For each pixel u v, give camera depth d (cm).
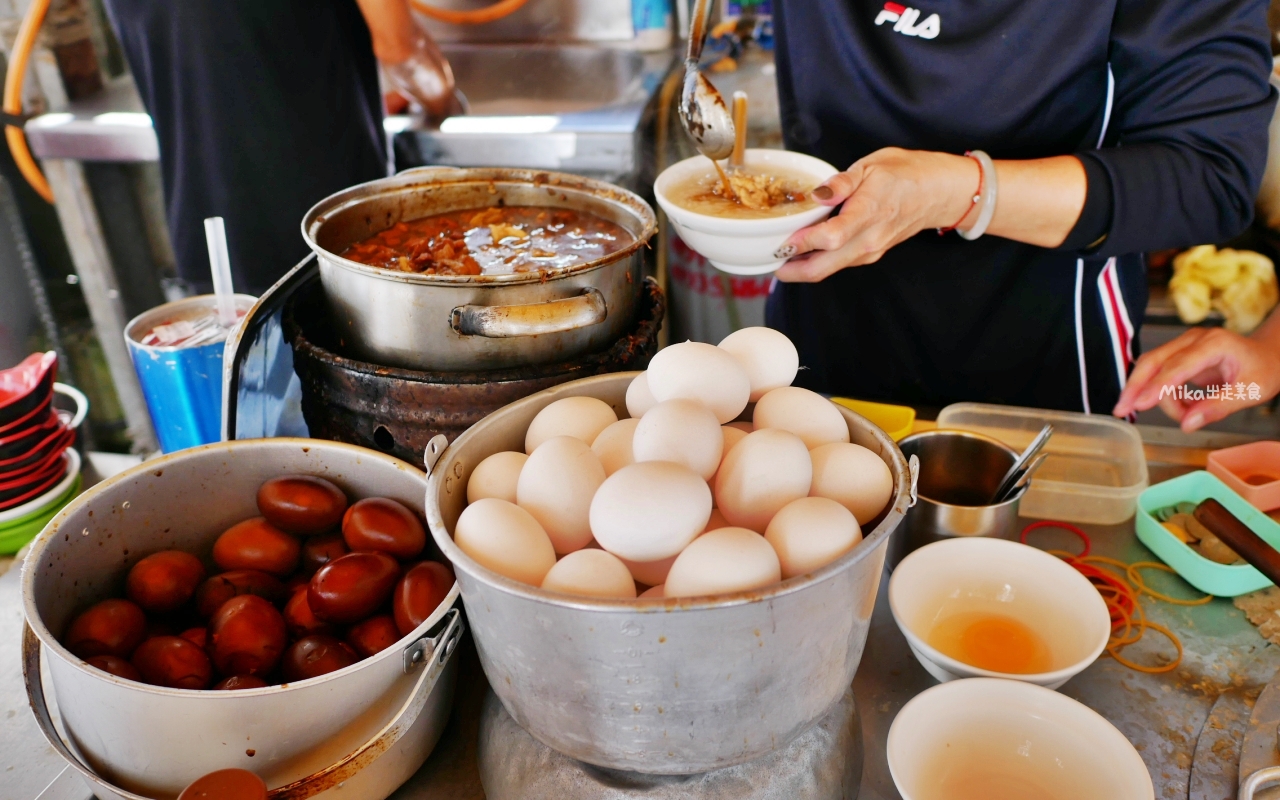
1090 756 64
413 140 206
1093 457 109
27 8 218
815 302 151
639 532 58
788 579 54
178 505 84
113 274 235
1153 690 77
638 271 93
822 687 59
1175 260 201
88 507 77
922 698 66
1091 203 109
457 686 79
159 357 104
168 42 160
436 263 97
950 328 144
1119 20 116
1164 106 114
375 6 180
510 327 77
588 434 73
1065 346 141
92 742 63
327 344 101
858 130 136
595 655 52
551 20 256
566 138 200
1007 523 88
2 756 72
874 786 70
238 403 87
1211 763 70
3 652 83
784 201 104
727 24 248
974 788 65
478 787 70
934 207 108
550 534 65
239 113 164
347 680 61
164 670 70
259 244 178
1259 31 109
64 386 124
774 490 64
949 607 82
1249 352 115
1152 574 91
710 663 52
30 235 238
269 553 83
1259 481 102
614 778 62
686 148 235
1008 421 115
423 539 82
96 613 74
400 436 87
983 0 120
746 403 74
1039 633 79
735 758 58
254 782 57
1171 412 116
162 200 231
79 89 223
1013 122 126
